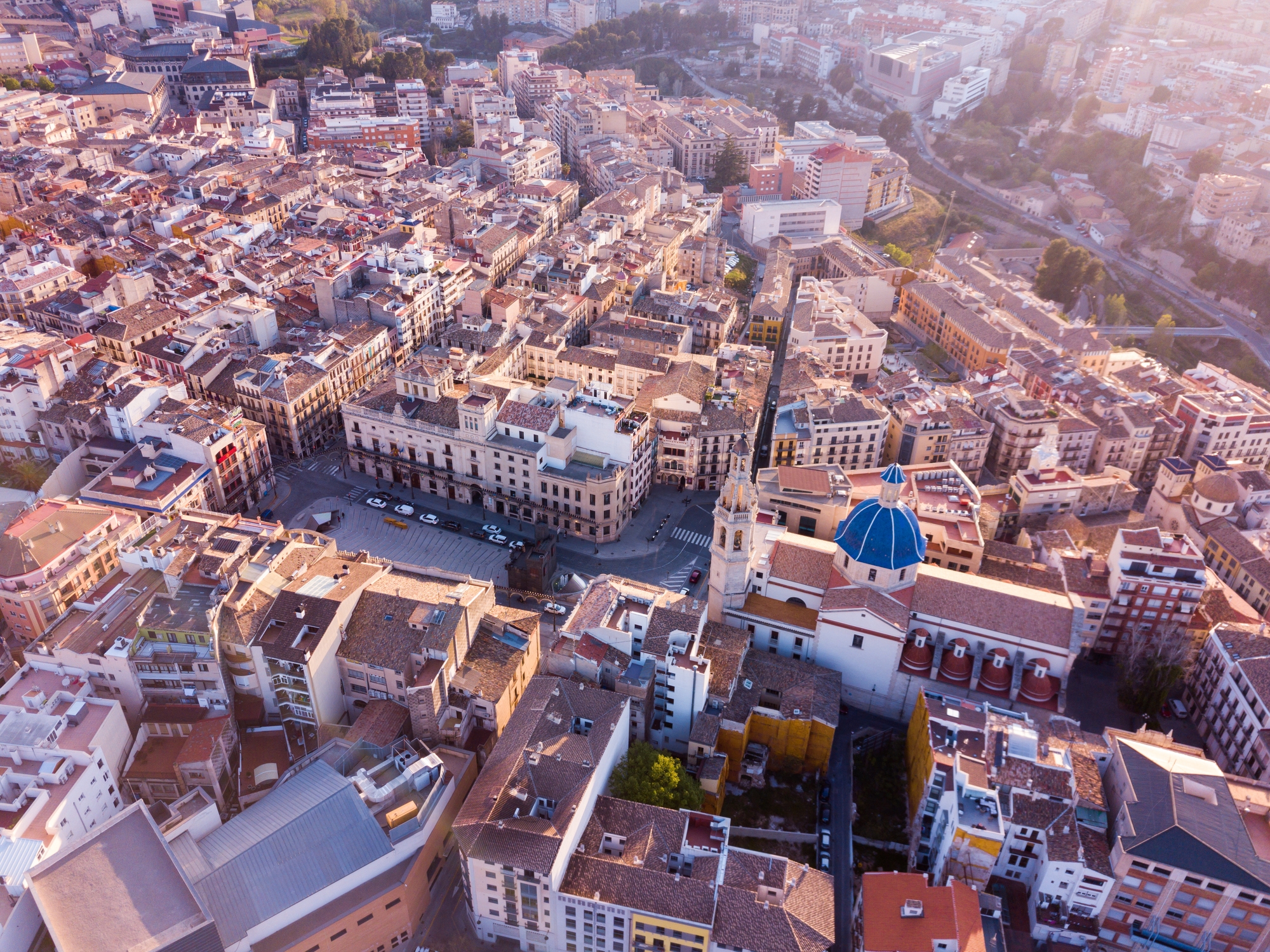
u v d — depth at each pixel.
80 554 173.12
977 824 126.31
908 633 165.62
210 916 110.19
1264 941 120.62
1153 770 130.25
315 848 120.88
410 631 147.25
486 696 144.88
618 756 143.62
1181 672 166.25
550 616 187.50
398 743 137.75
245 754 142.00
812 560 172.25
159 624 140.00
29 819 119.06
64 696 135.38
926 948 111.81
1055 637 157.50
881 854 142.38
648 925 118.25
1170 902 121.94
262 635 143.12
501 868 117.69
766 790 152.50
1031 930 125.75
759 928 116.00
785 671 159.38
